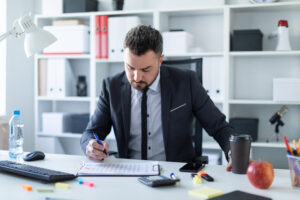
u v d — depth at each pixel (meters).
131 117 1.77
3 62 3.18
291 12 2.87
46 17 3.25
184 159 1.74
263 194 1.07
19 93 3.36
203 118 1.76
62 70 3.21
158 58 1.50
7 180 1.23
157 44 1.46
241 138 1.29
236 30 2.77
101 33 3.04
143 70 1.47
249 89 2.99
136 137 1.77
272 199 1.01
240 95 3.02
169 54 2.85
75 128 3.21
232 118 2.86
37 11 3.55
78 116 3.19
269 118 2.96
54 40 1.69
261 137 2.99
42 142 3.27
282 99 2.66
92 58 3.08
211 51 3.05
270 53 2.67
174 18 3.14
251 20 2.96
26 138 3.48
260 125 2.99
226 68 2.76
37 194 1.07
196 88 1.78
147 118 1.75
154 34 1.46
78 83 3.35
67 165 1.43
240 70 3.01
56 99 3.22
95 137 1.63
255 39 2.74
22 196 1.05
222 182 1.19
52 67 3.23
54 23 3.21
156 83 1.75
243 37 2.76
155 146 1.76
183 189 1.12
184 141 1.76
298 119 2.90
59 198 1.03
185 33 2.84
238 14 2.98
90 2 3.20
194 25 3.09
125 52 1.47
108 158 1.56
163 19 3.01
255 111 3.00
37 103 3.29
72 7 3.16
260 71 2.96
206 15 3.06
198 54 2.81
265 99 2.96
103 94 1.85
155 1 3.13
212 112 1.73
